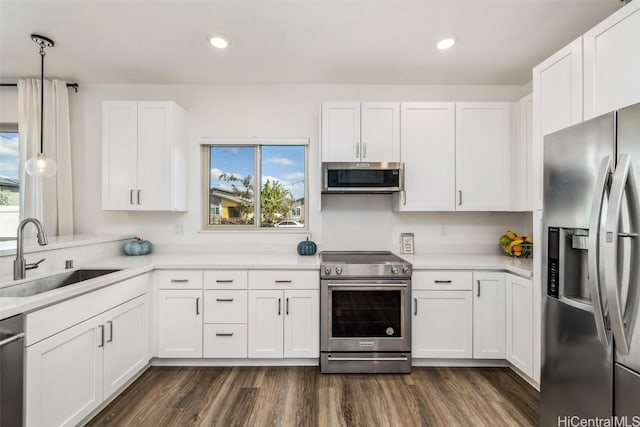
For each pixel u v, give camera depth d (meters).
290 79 3.05
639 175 1.18
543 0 1.92
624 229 1.23
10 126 3.06
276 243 3.17
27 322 1.43
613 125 1.29
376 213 3.19
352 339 2.51
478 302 2.56
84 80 3.06
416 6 1.98
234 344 2.56
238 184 3.26
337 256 2.92
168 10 2.02
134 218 3.17
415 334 2.57
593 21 2.12
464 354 2.57
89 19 2.11
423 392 2.25
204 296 2.56
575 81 1.70
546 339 1.67
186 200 3.13
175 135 2.89
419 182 2.86
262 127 3.17
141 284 2.39
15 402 1.38
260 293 2.56
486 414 2.00
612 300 1.22
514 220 3.19
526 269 2.33
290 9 2.01
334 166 2.73
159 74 2.94
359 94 3.18
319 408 2.06
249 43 2.41
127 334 2.20
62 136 3.02
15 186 3.09
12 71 2.87
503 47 2.46
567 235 1.55
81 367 1.76
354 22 2.15
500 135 2.85
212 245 3.17
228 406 2.07
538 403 2.12
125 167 2.84
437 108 2.86
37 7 1.99
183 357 2.56
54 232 2.99
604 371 1.33
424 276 2.57
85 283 1.80
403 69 2.83
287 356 2.56
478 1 1.93
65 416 1.64
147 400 2.13
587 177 1.41
